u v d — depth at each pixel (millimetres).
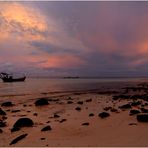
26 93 33250
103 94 30797
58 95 29719
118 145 6617
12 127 10180
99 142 7121
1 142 7793
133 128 8867
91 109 15773
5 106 18547
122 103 19266
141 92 34375
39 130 9367
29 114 14070
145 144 6570
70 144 7121
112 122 10531
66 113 14070
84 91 37094
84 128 9508
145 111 13227
